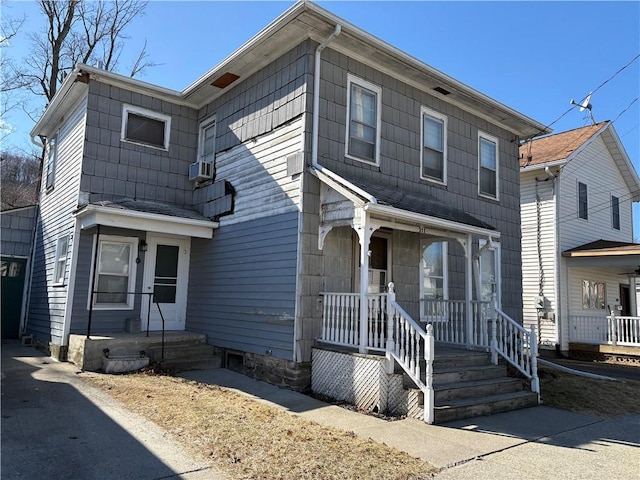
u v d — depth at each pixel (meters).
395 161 9.66
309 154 8.19
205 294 10.29
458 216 8.90
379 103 9.48
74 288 9.55
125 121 10.52
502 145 12.64
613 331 15.24
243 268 9.22
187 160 11.34
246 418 5.82
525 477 4.39
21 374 7.92
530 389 7.87
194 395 6.91
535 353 7.76
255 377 8.45
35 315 11.93
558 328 15.96
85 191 9.80
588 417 6.91
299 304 7.76
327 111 8.53
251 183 9.39
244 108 9.93
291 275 7.98
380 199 7.38
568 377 10.00
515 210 12.75
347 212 7.62
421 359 7.61
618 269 19.20
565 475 4.49
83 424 5.38
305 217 7.99
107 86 10.33
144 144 10.72
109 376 7.98
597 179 18.75
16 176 23.39
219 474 4.10
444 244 11.01
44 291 11.38
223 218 10.06
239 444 4.85
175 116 11.28
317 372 7.59
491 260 11.99
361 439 5.23
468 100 11.10
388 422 6.02
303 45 8.51
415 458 4.74
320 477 4.12
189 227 9.96
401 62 9.35
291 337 7.77
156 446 4.75
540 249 16.64
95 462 4.30
